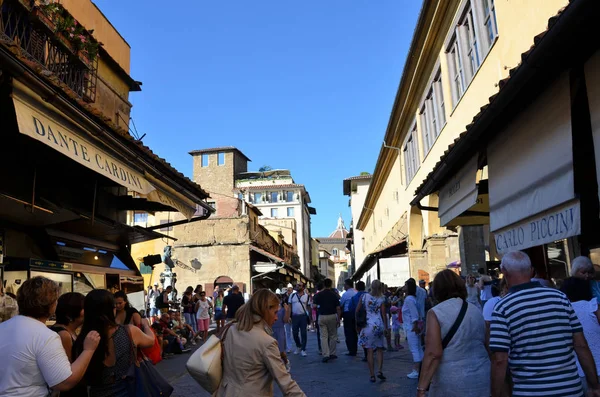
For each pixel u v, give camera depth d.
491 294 9.03
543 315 3.19
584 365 3.31
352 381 8.51
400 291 16.97
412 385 7.89
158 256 13.14
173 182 9.09
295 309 13.02
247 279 30.42
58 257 9.21
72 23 8.87
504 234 6.22
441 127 15.34
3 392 2.83
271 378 3.43
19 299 3.18
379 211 33.88
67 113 5.40
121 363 3.68
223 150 66.25
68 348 3.65
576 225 4.41
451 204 8.39
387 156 26.31
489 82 10.34
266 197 70.69
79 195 9.64
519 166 5.59
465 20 12.57
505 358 3.20
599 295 4.48
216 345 3.48
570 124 4.43
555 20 3.84
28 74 4.59
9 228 8.45
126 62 13.59
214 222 31.47
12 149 7.31
